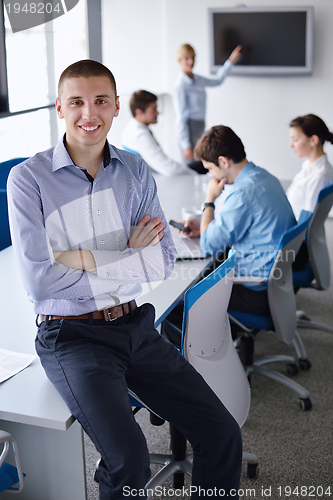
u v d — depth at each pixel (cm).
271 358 271
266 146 576
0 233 256
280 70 538
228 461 148
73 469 150
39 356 143
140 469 123
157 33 581
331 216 539
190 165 457
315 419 239
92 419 125
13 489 134
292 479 201
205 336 172
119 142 573
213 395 153
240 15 533
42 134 481
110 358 140
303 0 518
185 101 507
